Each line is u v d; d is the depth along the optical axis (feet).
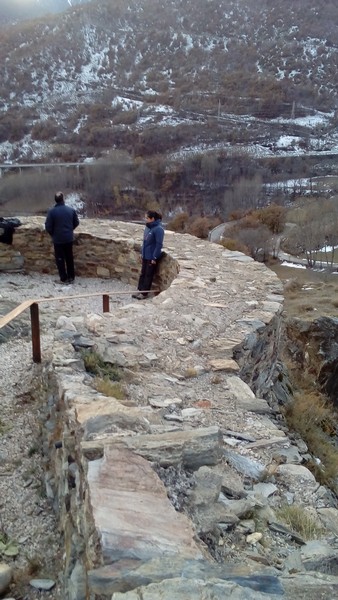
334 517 8.92
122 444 8.77
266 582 5.82
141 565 6.08
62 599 9.19
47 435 13.20
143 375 13.47
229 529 7.86
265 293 20.61
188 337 15.88
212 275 22.75
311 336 32.14
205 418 11.53
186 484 8.29
